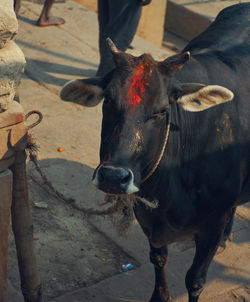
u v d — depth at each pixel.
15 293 3.41
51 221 4.20
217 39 3.83
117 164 2.50
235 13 4.27
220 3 10.23
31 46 7.12
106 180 2.47
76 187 4.59
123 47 5.88
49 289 3.54
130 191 2.50
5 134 2.51
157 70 2.62
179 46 9.73
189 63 3.26
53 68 6.66
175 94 2.74
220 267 3.91
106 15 5.96
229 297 3.65
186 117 3.03
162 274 3.46
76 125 5.53
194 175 3.12
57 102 5.91
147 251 4.01
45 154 4.98
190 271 3.35
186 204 3.14
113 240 4.07
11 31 2.31
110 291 3.56
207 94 2.78
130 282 3.66
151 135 2.63
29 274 2.94
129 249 4.01
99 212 3.27
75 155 5.05
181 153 3.04
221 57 3.55
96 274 3.73
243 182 3.49
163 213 3.14
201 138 3.10
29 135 2.79
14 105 2.55
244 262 3.99
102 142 2.68
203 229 3.28
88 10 8.59
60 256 3.85
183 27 10.03
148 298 3.56
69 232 4.11
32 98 5.91
